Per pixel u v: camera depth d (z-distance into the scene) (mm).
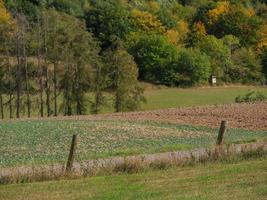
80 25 140750
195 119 91125
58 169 33312
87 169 32531
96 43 148375
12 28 136375
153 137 68062
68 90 138500
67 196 26656
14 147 57750
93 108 140000
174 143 60094
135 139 65750
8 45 134625
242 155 36969
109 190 27688
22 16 160000
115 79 141250
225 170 32188
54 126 79750
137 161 33719
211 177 30312
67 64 138125
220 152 36438
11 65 134500
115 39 152375
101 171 32531
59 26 139500
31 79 139250
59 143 61281
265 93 182750
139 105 144000
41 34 139375
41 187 28828
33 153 53188
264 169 32312
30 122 86938
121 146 58281
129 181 29891
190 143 57719
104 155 44438
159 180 29969
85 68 138000
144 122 87250
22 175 31297
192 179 29922
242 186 27500
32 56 145000
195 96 186750
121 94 140875
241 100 136375
